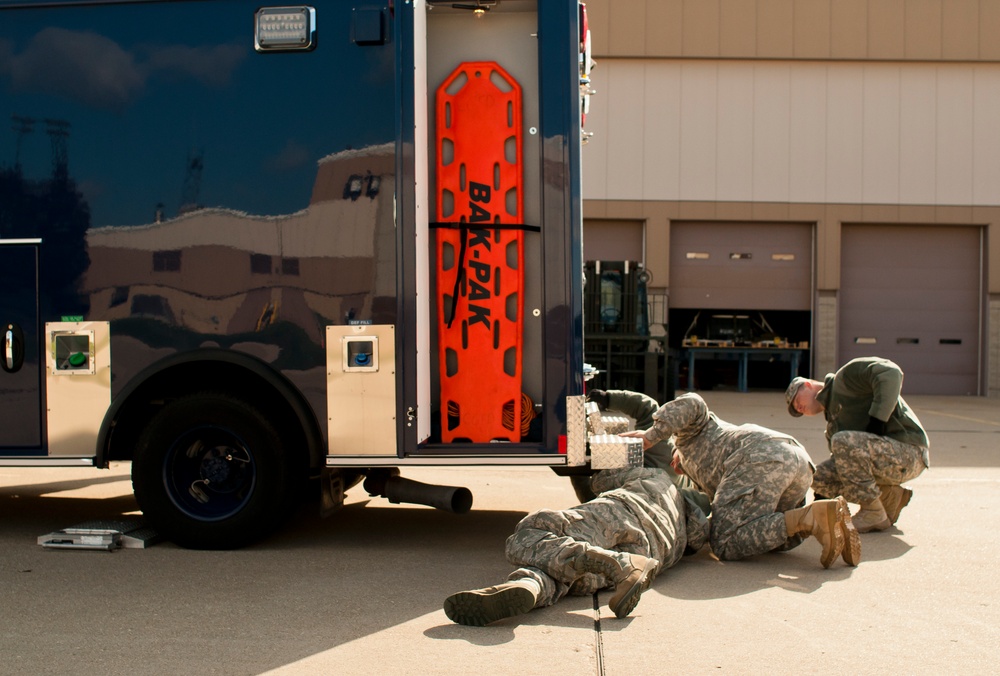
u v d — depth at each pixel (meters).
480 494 6.82
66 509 6.19
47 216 4.91
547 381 4.66
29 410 4.92
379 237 4.70
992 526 5.67
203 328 4.80
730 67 17.91
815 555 4.91
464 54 4.88
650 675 3.09
